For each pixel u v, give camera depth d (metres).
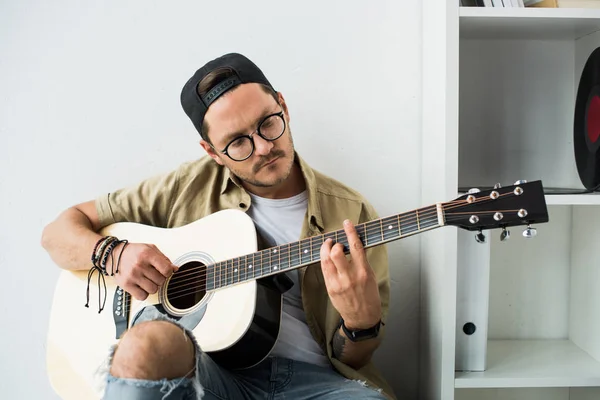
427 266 1.58
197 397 1.04
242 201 1.44
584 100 1.40
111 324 1.39
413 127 1.66
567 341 1.66
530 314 1.68
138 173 1.71
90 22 1.68
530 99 1.61
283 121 1.32
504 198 1.02
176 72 1.68
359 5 1.65
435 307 1.48
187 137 1.70
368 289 1.17
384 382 1.46
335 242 1.17
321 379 1.30
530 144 1.62
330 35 1.66
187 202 1.51
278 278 1.30
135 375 1.00
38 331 1.74
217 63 1.32
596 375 1.37
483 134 1.62
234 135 1.29
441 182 1.39
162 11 1.67
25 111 1.70
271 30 1.66
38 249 1.73
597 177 1.33
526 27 1.43
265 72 1.67
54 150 1.71
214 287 1.29
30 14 1.68
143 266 1.32
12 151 1.71
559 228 1.65
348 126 1.68
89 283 1.44
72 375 1.40
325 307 1.41
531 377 1.36
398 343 1.72
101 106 1.70
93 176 1.72
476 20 1.36
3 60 1.69
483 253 1.39
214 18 1.67
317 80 1.67
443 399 1.37
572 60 1.59
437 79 1.44
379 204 1.69
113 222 1.52
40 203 1.72
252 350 1.25
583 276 1.58
